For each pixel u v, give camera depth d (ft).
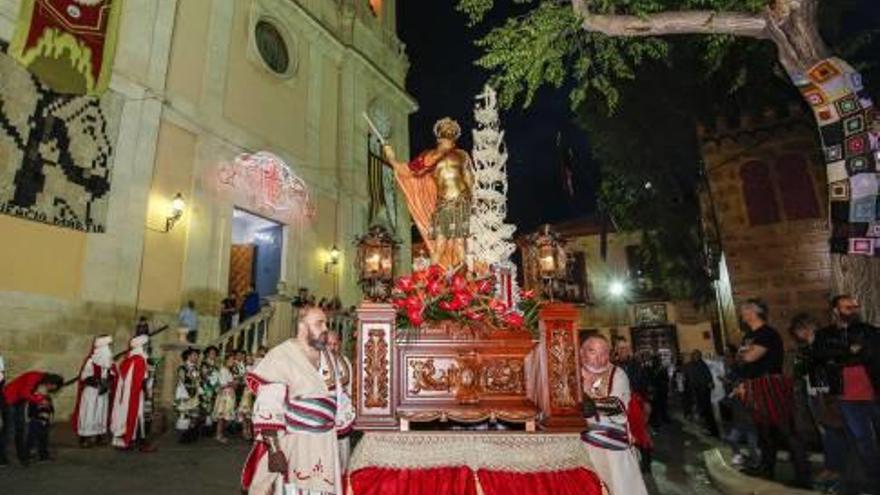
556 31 27.25
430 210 19.02
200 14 50.88
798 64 23.36
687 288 65.98
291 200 58.23
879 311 21.50
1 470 23.63
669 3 27.68
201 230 47.57
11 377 32.91
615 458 14.29
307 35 65.21
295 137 60.80
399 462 13.12
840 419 20.21
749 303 23.94
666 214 63.82
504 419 13.89
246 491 14.32
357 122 71.36
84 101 38.70
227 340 41.50
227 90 52.75
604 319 95.61
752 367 22.98
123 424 29.12
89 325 37.42
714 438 38.55
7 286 33.42
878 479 18.24
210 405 33.53
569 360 13.97
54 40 36.73
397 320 14.61
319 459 12.71
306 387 13.08
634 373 35.96
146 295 42.11
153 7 45.34
